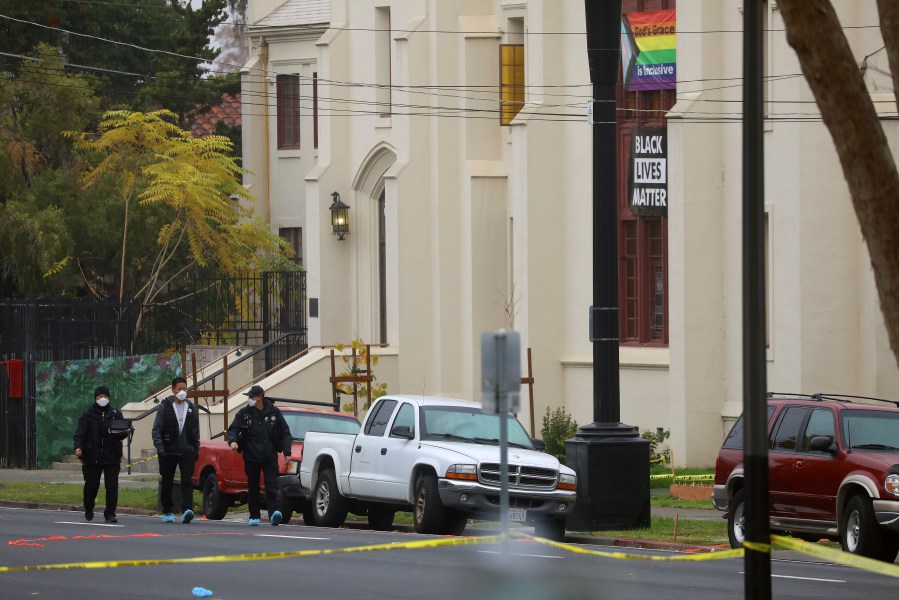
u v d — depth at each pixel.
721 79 82.12
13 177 116.81
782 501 51.44
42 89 121.62
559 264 93.12
